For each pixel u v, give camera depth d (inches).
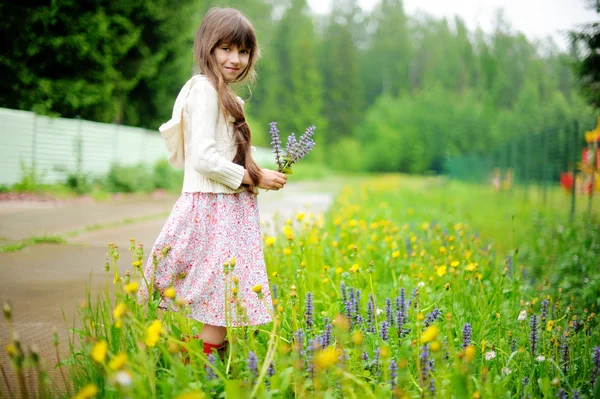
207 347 102.7
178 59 794.2
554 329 118.0
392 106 2571.4
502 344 112.3
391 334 108.5
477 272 154.7
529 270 202.7
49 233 286.5
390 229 231.5
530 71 2059.5
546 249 248.5
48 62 573.6
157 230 323.6
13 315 144.1
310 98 2429.9
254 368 82.5
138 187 615.8
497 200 641.6
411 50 3100.4
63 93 569.6
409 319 119.5
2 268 199.6
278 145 109.3
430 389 83.0
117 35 645.9
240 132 105.7
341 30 2714.1
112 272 200.7
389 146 2417.6
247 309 102.6
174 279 103.3
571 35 285.0
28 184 488.4
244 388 83.9
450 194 784.3
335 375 89.2
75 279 187.5
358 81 2746.1
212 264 102.0
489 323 126.8
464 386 75.7
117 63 701.9
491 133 2017.7
